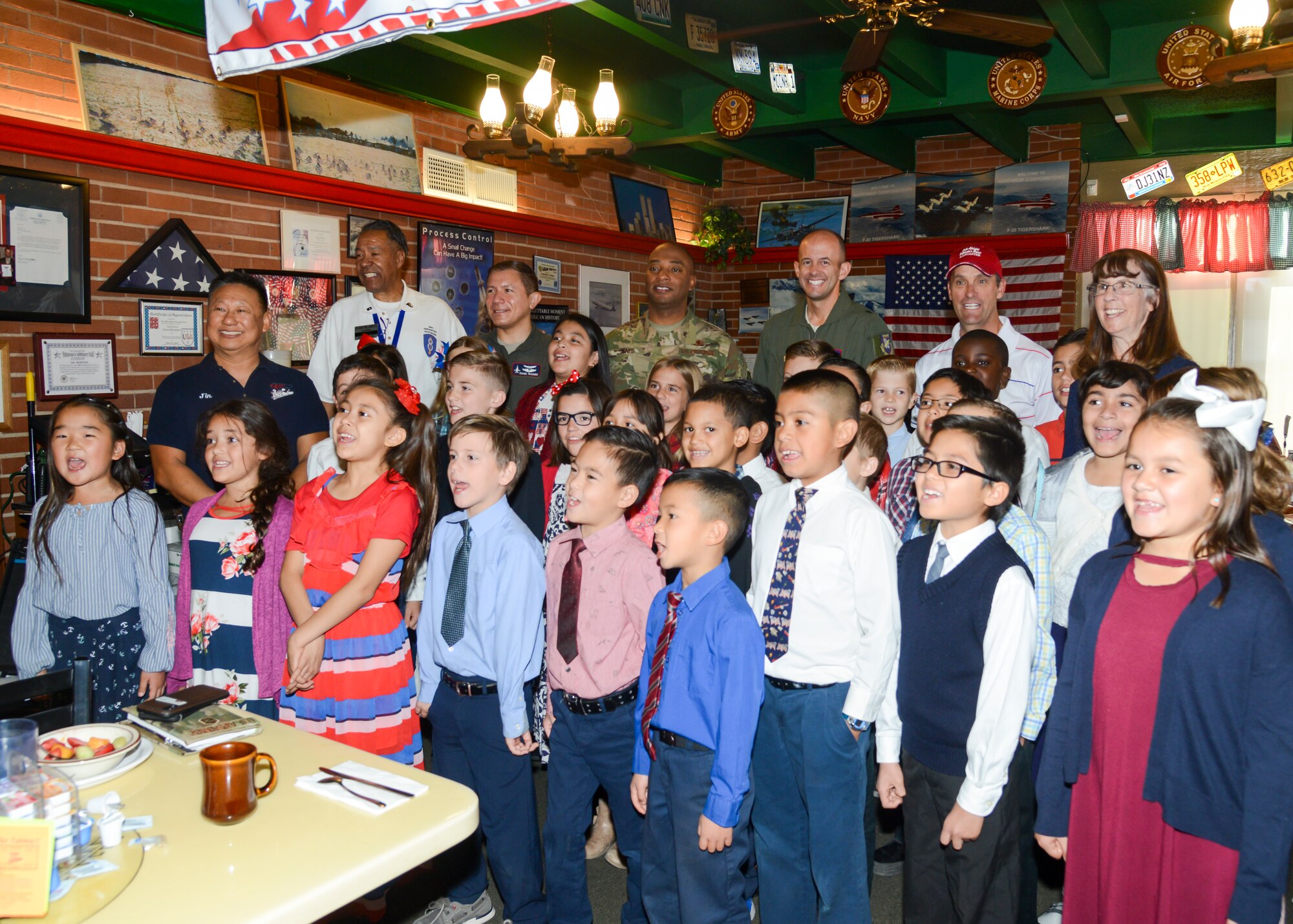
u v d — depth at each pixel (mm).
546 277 6738
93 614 2586
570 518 2160
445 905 2389
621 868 2736
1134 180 6922
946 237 7590
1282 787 1478
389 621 2348
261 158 4723
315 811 1428
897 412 3172
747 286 8461
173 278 4332
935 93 5887
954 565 1909
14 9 3752
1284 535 1852
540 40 5477
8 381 3787
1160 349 2750
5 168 3715
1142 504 1588
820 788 1995
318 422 3508
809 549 2059
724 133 5902
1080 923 1719
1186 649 1558
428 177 5734
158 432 3271
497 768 2201
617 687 2123
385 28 2211
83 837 1295
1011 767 1879
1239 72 3445
